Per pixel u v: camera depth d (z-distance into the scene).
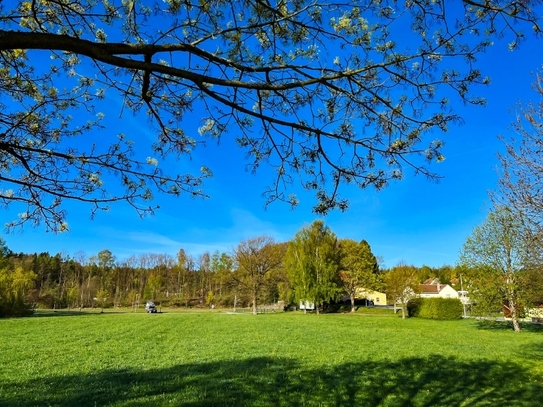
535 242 10.72
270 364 11.35
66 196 3.31
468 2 2.62
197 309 62.50
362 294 51.69
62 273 70.00
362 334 20.17
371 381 9.34
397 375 10.05
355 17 3.03
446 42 2.94
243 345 15.47
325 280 43.94
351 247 46.62
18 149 3.38
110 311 56.09
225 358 12.37
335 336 19.06
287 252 47.09
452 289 63.91
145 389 8.30
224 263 68.25
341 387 8.75
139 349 14.24
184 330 21.67
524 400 7.92
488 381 9.55
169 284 76.75
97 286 67.75
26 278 41.22
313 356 12.84
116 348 14.46
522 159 9.20
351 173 3.37
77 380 9.14
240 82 2.77
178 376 9.60
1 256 39.06
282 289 52.56
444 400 7.91
